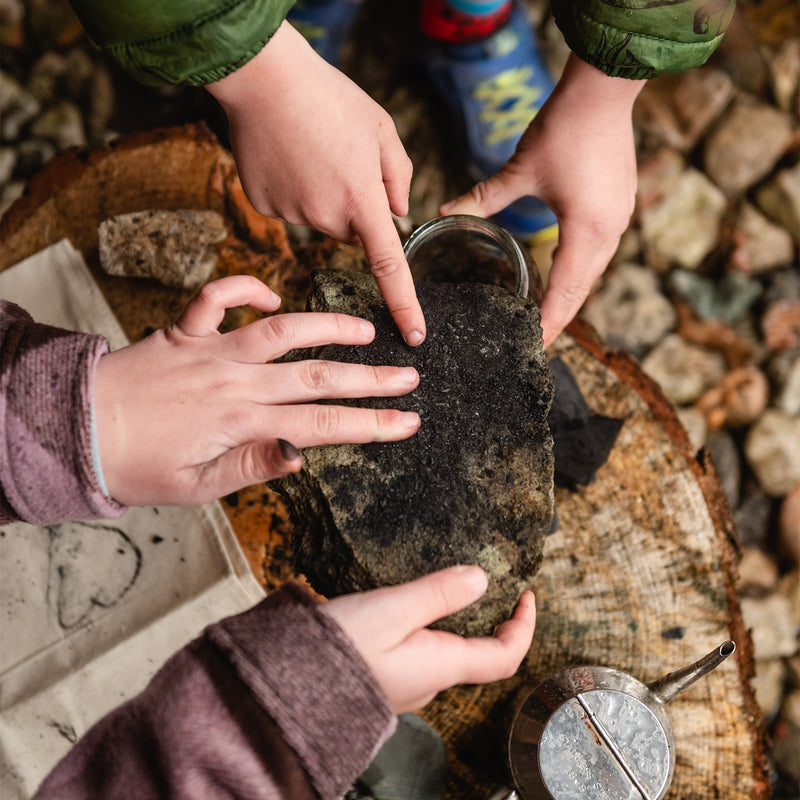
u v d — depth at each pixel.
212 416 0.82
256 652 0.68
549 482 0.80
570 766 0.84
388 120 0.97
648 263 1.77
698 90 1.78
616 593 1.03
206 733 0.66
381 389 0.81
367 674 0.68
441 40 1.66
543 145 1.03
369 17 1.88
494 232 0.94
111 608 1.04
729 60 1.81
